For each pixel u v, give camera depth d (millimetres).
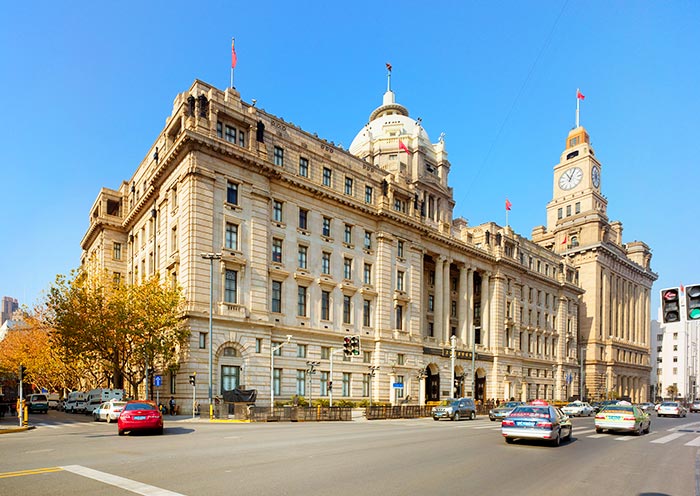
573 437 25609
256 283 45188
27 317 61812
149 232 53469
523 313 82500
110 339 42500
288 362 46969
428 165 81000
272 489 11477
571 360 94312
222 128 45469
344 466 14656
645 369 117562
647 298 123625
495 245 77562
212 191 43219
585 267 104688
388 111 89500
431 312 67875
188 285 41344
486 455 17797
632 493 12039
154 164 53406
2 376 74688
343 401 50281
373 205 58375
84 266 74188
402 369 56969
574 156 113500
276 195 48750
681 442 24375
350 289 53719
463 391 67750
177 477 12734
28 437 23609
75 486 11656
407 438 23422
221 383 41906
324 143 55406
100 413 37094
